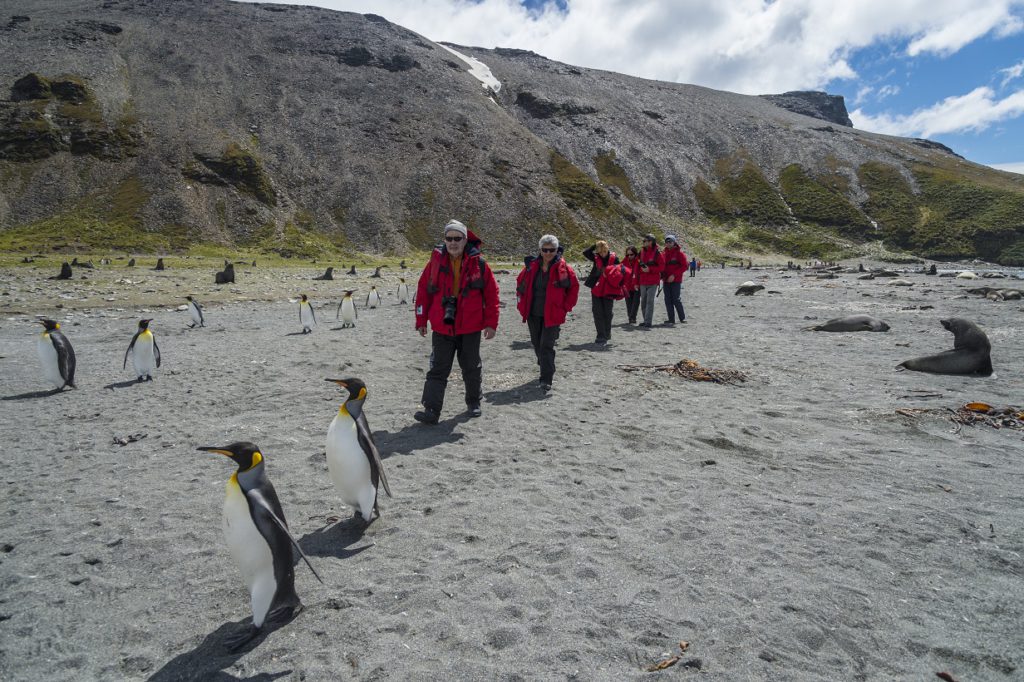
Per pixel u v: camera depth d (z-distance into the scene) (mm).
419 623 3219
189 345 13273
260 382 9297
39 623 3309
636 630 3127
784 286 33281
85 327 16203
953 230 104500
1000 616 3207
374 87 107375
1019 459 5648
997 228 101375
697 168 130250
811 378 9141
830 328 14188
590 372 9758
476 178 90938
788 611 3258
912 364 9539
